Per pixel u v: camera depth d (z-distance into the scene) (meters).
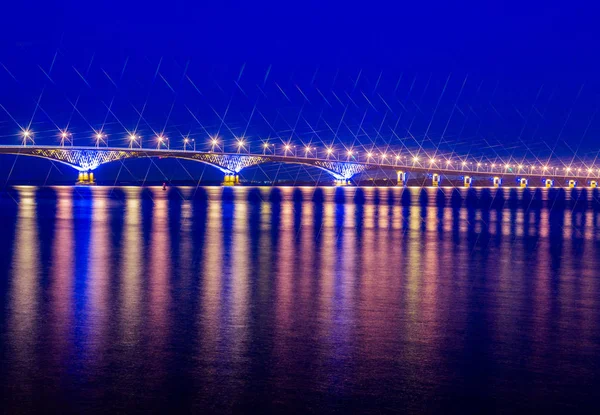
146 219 44.28
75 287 15.37
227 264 19.91
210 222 41.28
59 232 32.78
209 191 136.88
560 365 9.49
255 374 9.02
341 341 10.61
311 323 11.80
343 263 20.47
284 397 8.24
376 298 14.27
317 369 9.24
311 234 32.47
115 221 41.78
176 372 9.05
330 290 15.21
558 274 18.44
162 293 14.65
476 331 11.35
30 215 48.53
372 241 28.83
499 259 22.30
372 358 9.74
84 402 8.03
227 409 7.88
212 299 13.96
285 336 10.90
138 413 7.75
